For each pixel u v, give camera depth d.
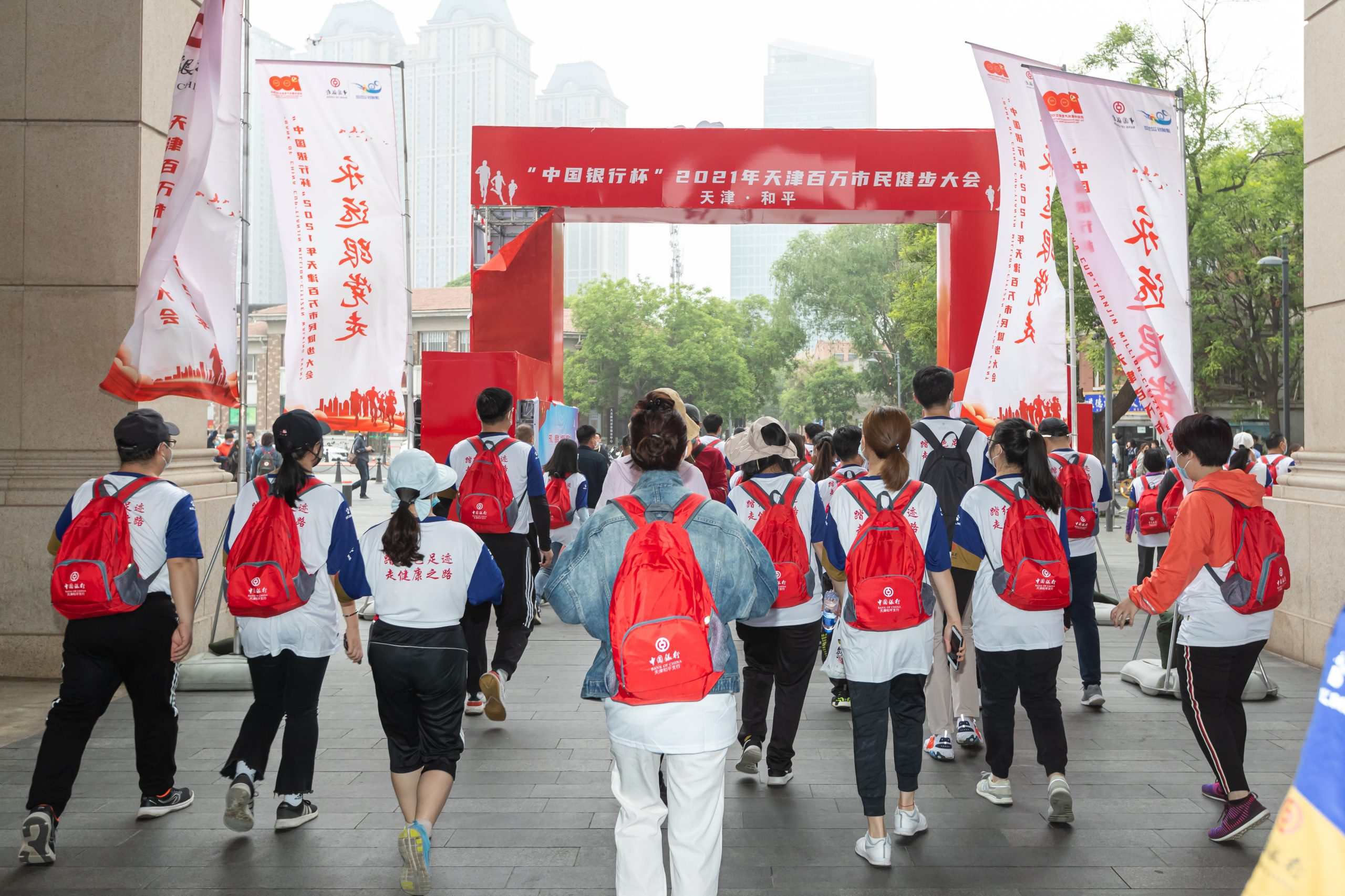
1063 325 8.50
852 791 4.96
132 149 7.38
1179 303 6.90
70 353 7.34
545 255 11.90
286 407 8.41
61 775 4.09
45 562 7.20
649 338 54.34
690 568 2.95
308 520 4.21
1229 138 23.19
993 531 4.44
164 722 4.51
